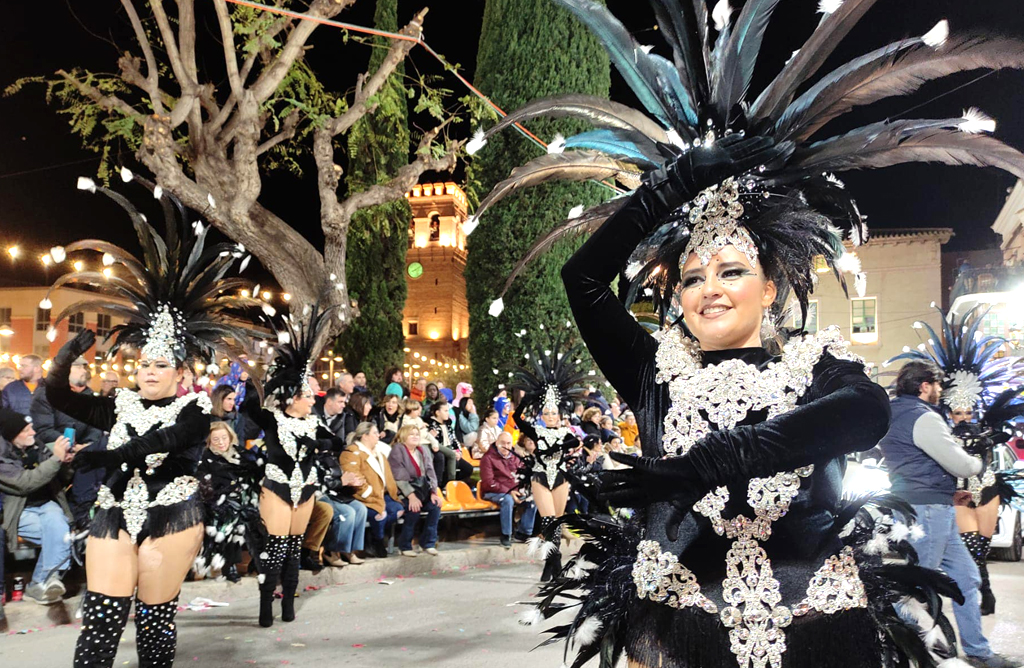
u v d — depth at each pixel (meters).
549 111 2.14
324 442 6.76
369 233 12.87
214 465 5.98
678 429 1.76
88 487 6.02
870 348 26.83
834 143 1.91
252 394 5.99
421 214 45.28
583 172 2.29
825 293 27.05
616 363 1.91
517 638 5.57
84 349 3.89
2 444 5.61
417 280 44.81
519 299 11.09
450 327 44.41
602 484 1.53
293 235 10.06
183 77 9.16
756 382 1.72
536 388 7.68
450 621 6.09
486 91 11.52
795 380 1.71
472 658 5.05
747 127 1.94
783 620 1.60
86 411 3.97
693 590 1.68
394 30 13.09
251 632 5.71
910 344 26.44
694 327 1.86
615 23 2.10
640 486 1.49
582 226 2.34
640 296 2.26
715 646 1.63
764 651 1.59
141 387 3.87
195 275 4.12
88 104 9.55
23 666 4.70
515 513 9.89
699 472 1.47
